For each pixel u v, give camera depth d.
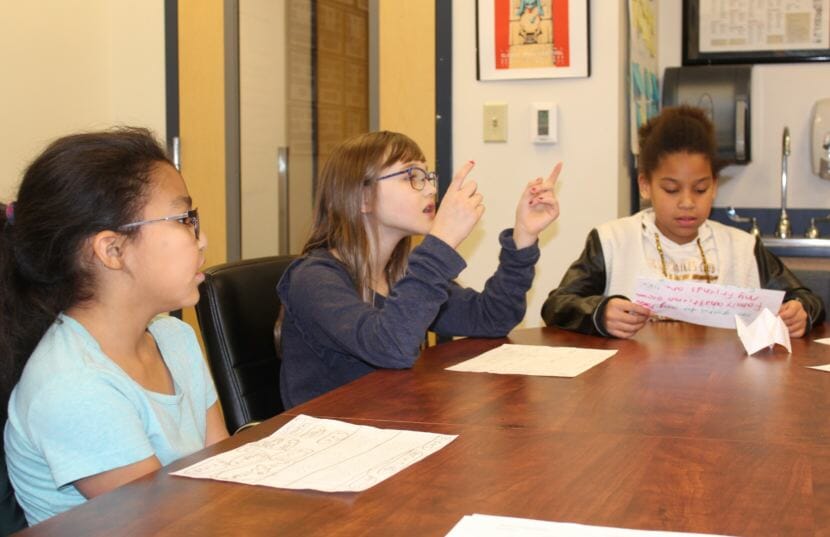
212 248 3.13
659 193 2.16
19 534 0.77
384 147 1.73
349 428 1.08
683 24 3.25
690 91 3.08
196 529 0.77
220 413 1.45
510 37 2.72
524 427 1.09
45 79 2.94
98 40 3.13
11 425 1.08
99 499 0.85
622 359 1.55
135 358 1.21
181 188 1.20
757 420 1.12
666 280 1.81
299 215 3.06
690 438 1.03
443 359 1.57
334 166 1.74
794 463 0.93
